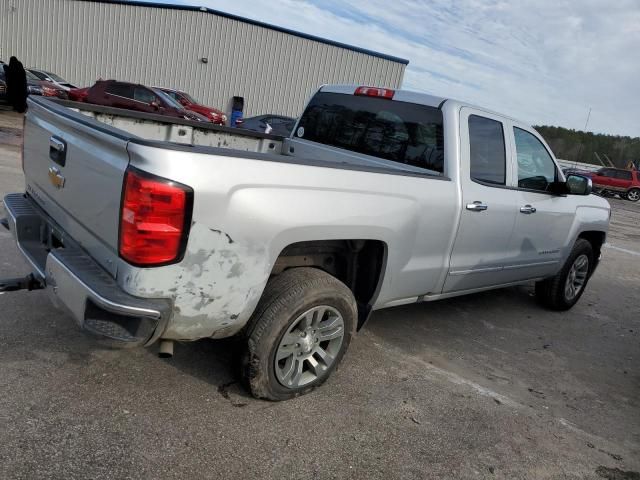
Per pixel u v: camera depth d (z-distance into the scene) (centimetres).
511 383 391
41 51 2747
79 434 261
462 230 388
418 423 316
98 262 260
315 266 337
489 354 438
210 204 241
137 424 275
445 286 402
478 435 314
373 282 351
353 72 2762
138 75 2709
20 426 260
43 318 371
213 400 306
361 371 370
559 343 490
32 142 346
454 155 380
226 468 254
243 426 287
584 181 475
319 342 319
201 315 258
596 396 393
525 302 602
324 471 263
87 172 266
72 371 314
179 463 253
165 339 264
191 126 444
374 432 301
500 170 430
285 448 275
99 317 244
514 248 459
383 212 322
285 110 2770
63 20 2689
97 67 2730
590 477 292
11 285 306
